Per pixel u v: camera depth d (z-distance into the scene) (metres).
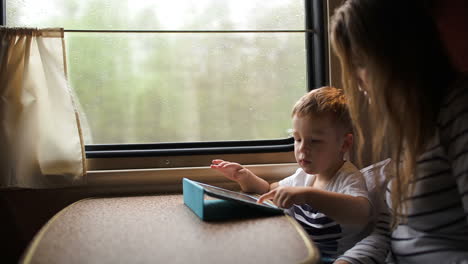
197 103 1.36
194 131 1.36
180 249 0.67
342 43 0.84
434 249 0.79
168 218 0.88
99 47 1.32
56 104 1.21
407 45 0.75
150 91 1.34
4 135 1.16
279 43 1.38
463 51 0.90
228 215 0.88
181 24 1.34
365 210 0.98
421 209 0.81
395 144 0.80
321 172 1.17
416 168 0.78
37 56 1.21
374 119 0.89
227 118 1.37
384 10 0.76
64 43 1.22
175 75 1.35
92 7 1.31
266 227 0.80
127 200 1.11
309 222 1.15
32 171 1.19
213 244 0.69
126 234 0.76
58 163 1.21
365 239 1.00
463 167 0.69
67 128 1.22
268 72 1.38
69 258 0.63
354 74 0.86
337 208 0.94
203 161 1.34
